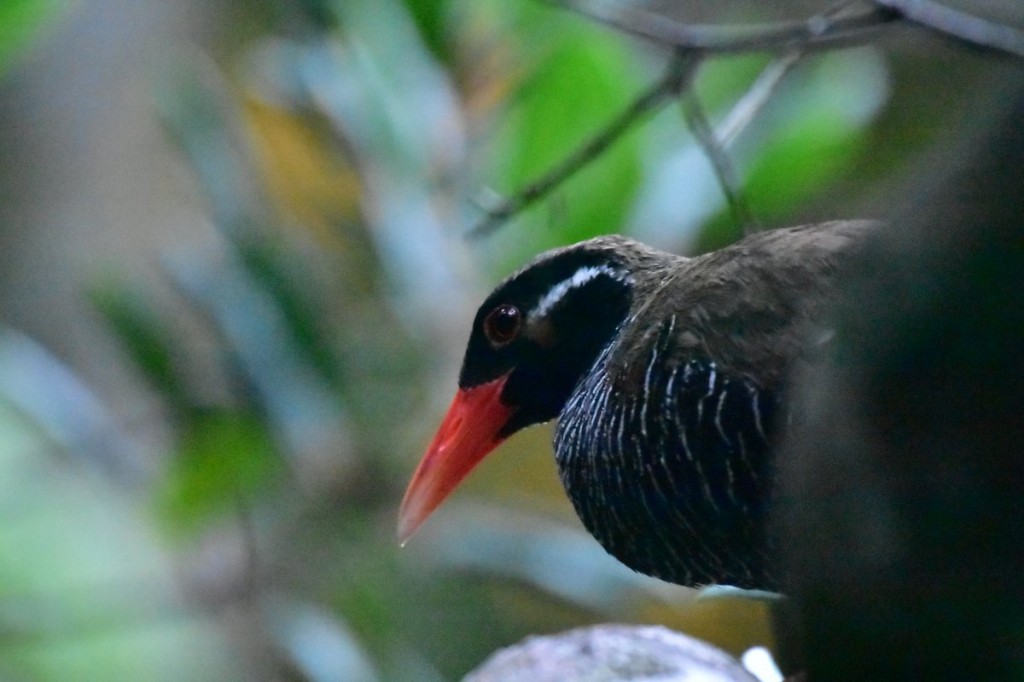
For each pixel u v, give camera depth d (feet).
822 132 10.96
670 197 10.98
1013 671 8.39
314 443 11.03
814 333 10.28
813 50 10.44
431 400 11.05
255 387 10.98
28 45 11.02
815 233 10.40
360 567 11.05
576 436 10.51
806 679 9.54
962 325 8.23
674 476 10.40
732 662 10.45
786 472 10.13
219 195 11.04
